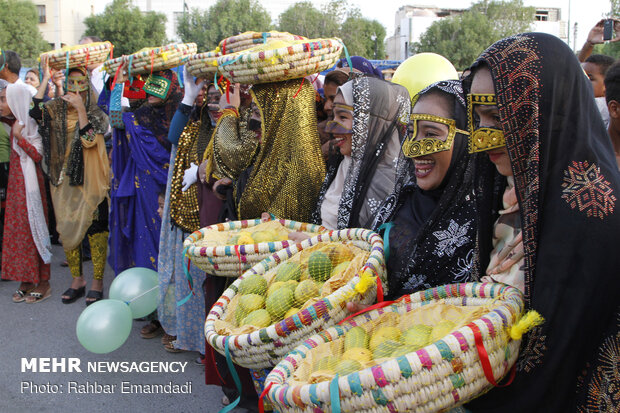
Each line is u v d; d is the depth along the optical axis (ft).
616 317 4.18
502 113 4.48
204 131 11.35
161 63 11.66
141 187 13.07
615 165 4.50
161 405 10.39
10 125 15.99
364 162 7.51
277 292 6.36
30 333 13.58
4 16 130.41
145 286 11.60
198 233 8.54
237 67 8.43
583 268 4.19
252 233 8.20
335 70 10.02
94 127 14.71
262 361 5.63
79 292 15.88
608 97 8.44
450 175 5.96
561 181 4.37
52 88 21.20
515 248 4.86
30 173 15.25
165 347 12.76
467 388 3.97
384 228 6.59
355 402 3.91
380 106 7.50
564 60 4.46
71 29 164.66
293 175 8.73
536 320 4.09
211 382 9.38
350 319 5.40
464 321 4.44
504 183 5.12
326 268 6.62
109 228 14.52
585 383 4.33
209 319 6.42
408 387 3.81
